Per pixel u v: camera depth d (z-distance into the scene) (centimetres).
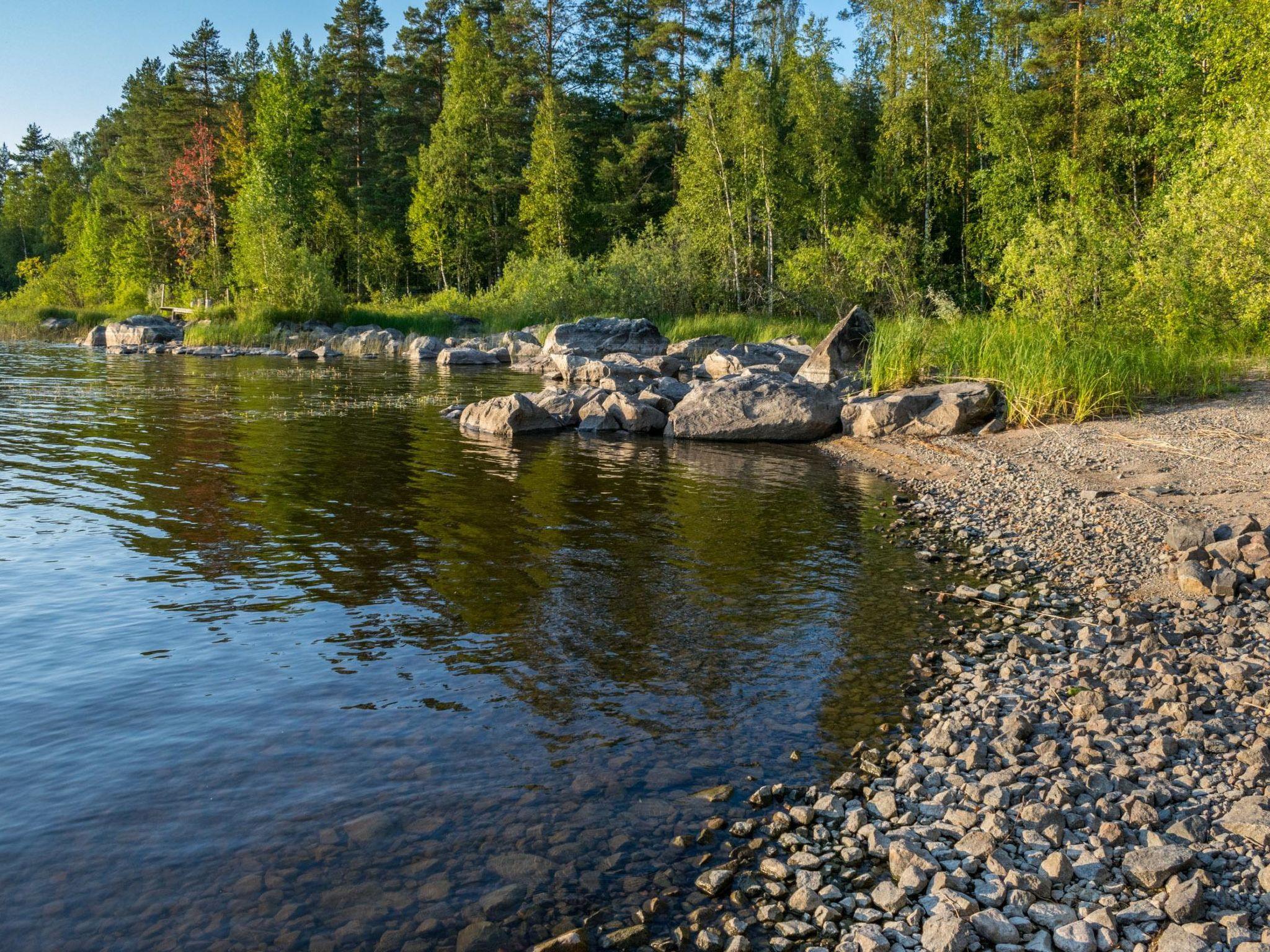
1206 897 364
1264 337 1811
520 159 6128
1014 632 700
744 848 410
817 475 1345
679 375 2595
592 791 457
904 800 450
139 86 8181
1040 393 1582
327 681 572
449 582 782
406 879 381
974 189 4025
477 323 4509
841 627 704
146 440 1497
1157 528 953
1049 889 376
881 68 4731
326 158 6606
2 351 3941
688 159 4525
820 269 3681
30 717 511
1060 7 3881
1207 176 2005
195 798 436
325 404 2084
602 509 1081
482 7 6431
